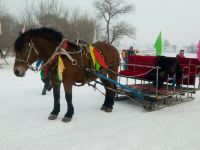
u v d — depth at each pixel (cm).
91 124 627
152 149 497
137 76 775
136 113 725
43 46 617
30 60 609
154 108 747
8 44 2059
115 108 769
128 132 580
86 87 1053
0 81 1188
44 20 2092
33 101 818
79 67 643
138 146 509
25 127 595
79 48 652
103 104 749
